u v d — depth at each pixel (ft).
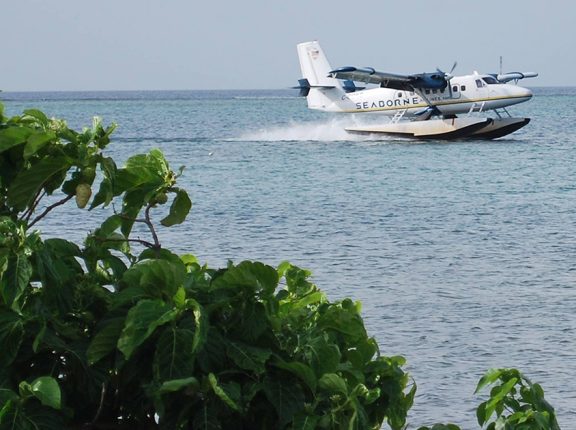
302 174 344.28
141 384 26.53
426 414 76.79
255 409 26.86
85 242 30.17
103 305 28.19
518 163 392.47
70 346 26.73
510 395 29.48
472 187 297.12
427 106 472.44
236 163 399.24
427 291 130.62
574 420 77.00
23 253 25.77
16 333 25.73
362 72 472.44
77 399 27.91
